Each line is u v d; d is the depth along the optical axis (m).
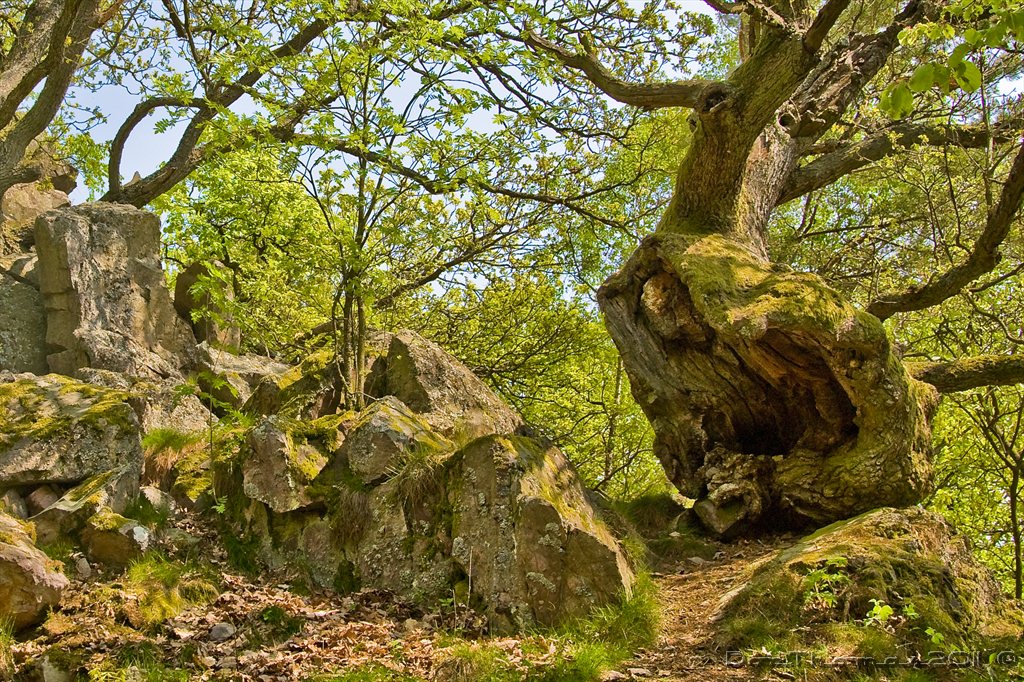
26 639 5.86
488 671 5.58
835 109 12.44
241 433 8.24
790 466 9.24
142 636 5.93
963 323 13.05
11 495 7.20
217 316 10.13
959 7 6.45
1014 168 9.38
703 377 9.62
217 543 7.33
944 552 7.08
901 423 8.77
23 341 10.69
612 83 12.49
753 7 9.12
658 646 6.26
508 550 6.68
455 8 11.65
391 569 6.93
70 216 10.72
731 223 10.23
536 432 10.36
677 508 10.12
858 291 15.23
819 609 6.27
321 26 12.10
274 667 5.70
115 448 7.60
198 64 13.07
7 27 14.27
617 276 10.07
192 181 15.74
